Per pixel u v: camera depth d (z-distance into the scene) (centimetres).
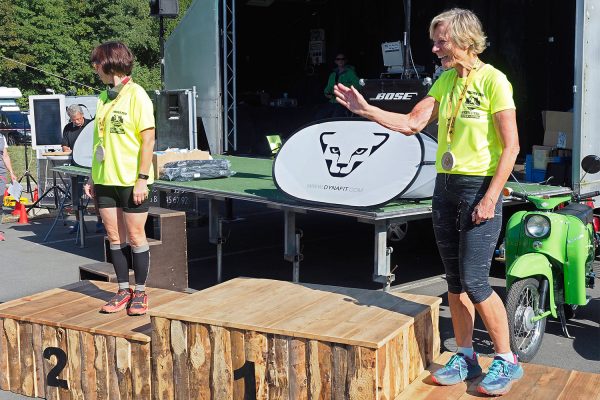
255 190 593
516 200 514
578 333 505
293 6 1421
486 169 316
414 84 788
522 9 1078
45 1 3306
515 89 1092
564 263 456
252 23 1419
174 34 1114
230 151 1112
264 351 337
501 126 311
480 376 351
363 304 373
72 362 401
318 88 1418
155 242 569
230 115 1166
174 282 579
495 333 333
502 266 681
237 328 341
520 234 460
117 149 413
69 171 809
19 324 418
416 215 492
